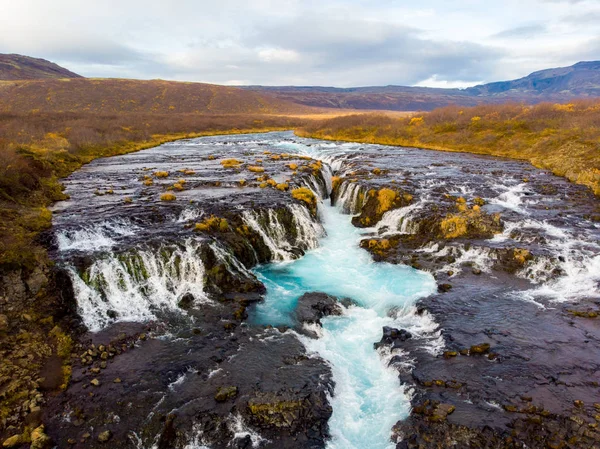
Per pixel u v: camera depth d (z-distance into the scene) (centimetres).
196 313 1891
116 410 1305
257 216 2742
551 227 2728
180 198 3114
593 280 2116
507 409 1287
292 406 1320
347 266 2512
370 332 1820
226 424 1258
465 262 2420
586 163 4262
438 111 8938
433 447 1180
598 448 1128
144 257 2073
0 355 1471
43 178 3481
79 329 1725
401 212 3109
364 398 1416
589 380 1415
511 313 1881
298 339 1730
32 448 1154
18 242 1992
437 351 1619
